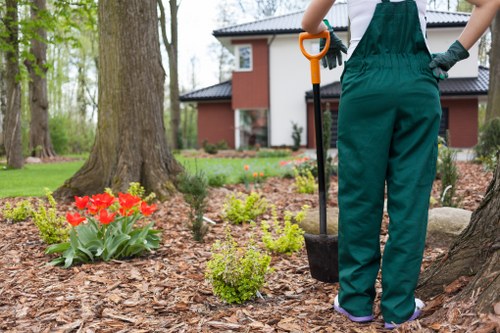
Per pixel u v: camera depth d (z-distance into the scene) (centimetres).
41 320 252
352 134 212
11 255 399
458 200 493
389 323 209
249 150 2123
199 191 435
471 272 224
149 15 717
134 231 390
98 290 297
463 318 190
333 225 417
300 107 2197
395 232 207
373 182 212
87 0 1302
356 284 220
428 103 203
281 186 855
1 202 711
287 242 373
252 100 2217
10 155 1420
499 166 222
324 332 214
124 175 684
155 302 270
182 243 426
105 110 707
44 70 2050
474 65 2123
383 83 202
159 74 729
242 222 523
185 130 3947
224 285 266
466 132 2075
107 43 704
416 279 209
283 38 2184
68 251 368
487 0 193
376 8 203
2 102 2186
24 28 1322
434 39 2070
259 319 237
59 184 964
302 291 278
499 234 214
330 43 247
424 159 206
